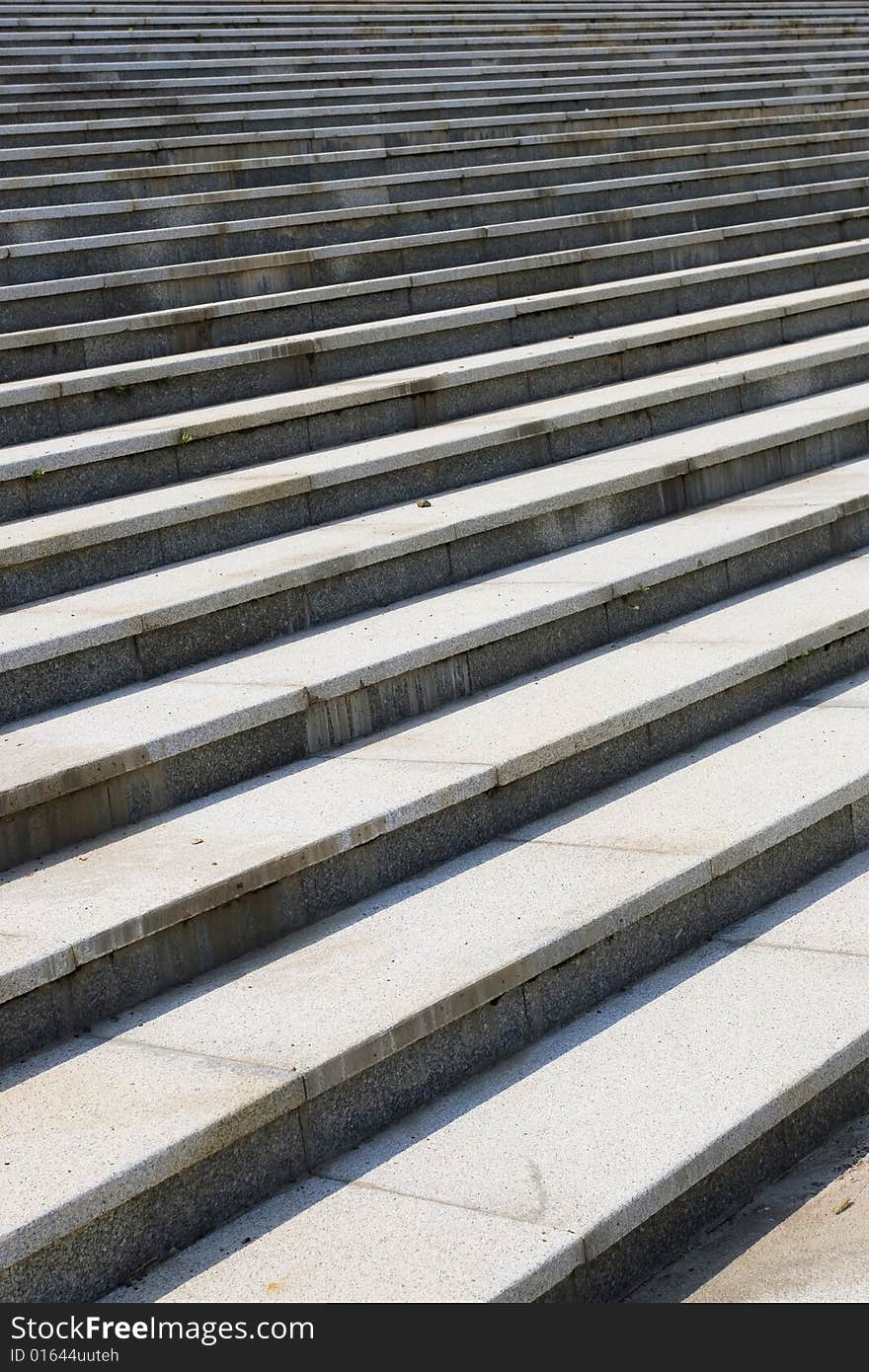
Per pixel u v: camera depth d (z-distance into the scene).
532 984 3.95
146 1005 3.87
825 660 5.73
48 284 8.34
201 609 5.40
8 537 5.85
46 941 3.74
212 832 4.40
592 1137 3.47
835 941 4.29
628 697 5.14
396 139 11.34
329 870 4.30
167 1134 3.21
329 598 5.79
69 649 5.07
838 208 11.60
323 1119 3.51
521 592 5.85
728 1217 3.56
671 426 7.78
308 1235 3.23
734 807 4.68
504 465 7.14
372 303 8.92
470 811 4.64
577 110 12.72
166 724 4.71
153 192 9.92
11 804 4.25
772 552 6.43
